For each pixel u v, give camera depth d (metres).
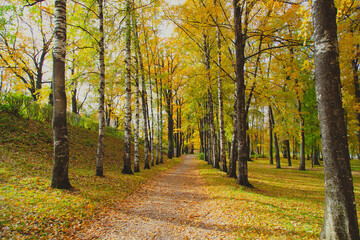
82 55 9.68
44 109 12.90
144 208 5.92
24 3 7.65
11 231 3.37
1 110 10.41
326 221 3.20
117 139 21.31
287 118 14.54
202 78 11.62
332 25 3.21
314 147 20.83
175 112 27.69
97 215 4.93
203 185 9.22
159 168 15.54
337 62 3.19
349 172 3.05
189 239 3.92
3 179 5.59
